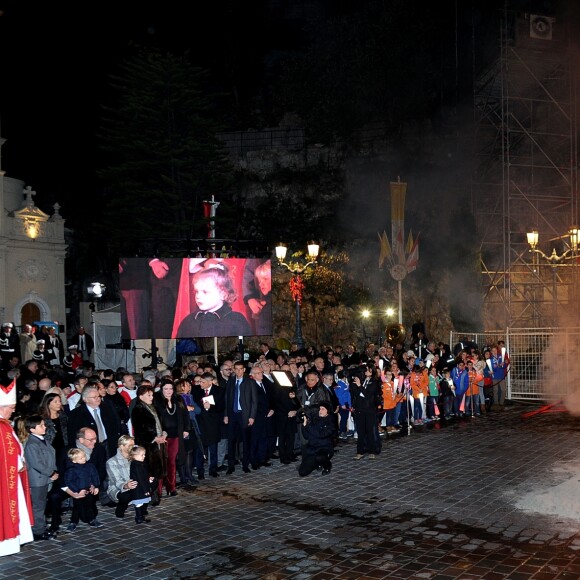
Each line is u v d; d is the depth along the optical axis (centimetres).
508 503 968
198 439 1164
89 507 913
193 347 2650
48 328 2478
